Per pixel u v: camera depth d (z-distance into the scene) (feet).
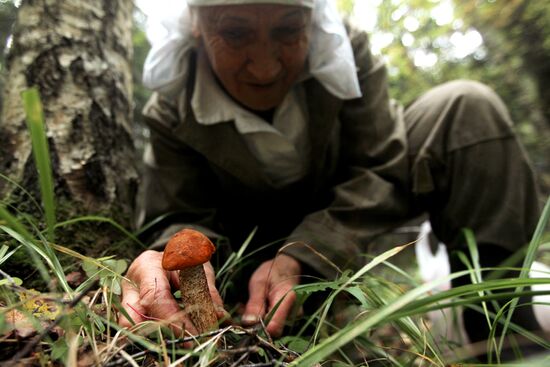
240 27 1.16
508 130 1.36
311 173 1.58
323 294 1.27
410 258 2.77
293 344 0.82
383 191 1.42
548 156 5.11
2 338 0.67
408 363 0.92
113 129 1.39
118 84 1.46
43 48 1.33
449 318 1.60
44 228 1.10
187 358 0.66
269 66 1.23
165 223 1.60
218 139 1.44
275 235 1.78
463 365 0.75
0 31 3.14
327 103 1.43
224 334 0.78
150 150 1.70
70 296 0.72
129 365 0.65
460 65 6.37
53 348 0.62
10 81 1.34
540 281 0.62
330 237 1.30
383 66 1.59
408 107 1.70
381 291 1.06
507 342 1.19
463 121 1.38
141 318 0.80
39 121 0.47
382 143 1.51
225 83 1.33
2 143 1.25
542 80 4.85
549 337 1.23
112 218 1.27
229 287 1.25
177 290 0.97
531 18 4.58
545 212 0.83
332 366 0.86
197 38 1.34
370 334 1.07
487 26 5.19
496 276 1.16
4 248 0.81
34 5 1.38
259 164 1.49
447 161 1.39
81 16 1.41
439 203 1.49
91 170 1.26
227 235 1.76
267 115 1.51
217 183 1.73
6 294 0.72
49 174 0.52
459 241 1.37
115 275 0.81
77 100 1.32
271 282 1.11
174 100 1.50
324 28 1.31
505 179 1.32
